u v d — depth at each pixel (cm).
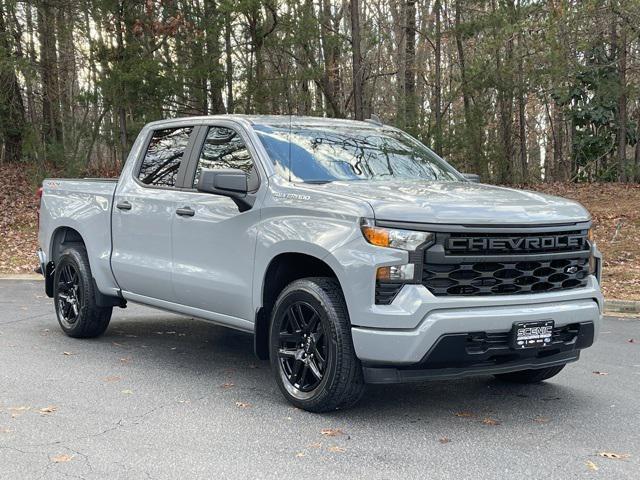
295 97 1964
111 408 507
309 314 502
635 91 2266
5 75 2256
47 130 2472
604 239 1549
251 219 540
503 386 588
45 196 793
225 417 489
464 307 451
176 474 387
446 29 2198
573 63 2080
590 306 499
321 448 429
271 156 554
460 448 432
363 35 2428
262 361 664
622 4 1878
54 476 383
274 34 1872
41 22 2159
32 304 973
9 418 480
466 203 473
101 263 700
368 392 561
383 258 448
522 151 2570
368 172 569
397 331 445
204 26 1783
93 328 734
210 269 580
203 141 622
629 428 477
